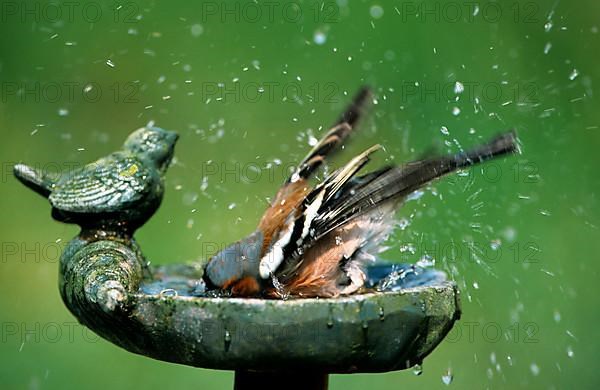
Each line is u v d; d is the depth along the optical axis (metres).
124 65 13.76
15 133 13.49
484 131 12.43
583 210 12.17
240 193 12.27
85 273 5.93
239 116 12.95
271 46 13.50
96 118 13.68
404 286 6.83
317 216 6.88
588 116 13.09
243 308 5.36
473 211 11.22
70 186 6.75
